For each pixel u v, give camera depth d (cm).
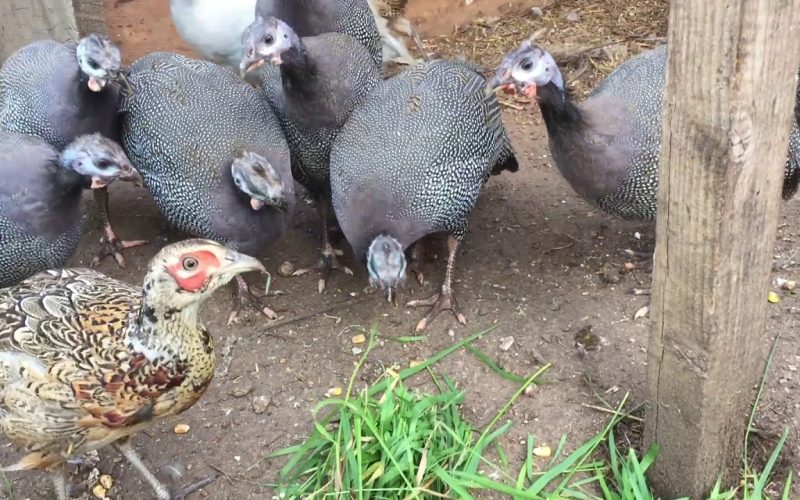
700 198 67
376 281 90
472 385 93
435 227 99
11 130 106
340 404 85
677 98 66
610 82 101
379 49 122
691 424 75
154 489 84
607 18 155
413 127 98
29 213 96
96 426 76
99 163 96
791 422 84
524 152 127
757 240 68
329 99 104
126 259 114
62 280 82
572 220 114
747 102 63
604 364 93
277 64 101
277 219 102
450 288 102
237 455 88
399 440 83
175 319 73
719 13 62
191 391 77
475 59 147
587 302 102
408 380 94
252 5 125
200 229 102
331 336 101
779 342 93
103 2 138
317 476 83
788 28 62
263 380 96
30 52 108
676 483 78
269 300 106
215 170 100
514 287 105
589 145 95
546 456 85
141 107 104
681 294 71
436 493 80
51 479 88
